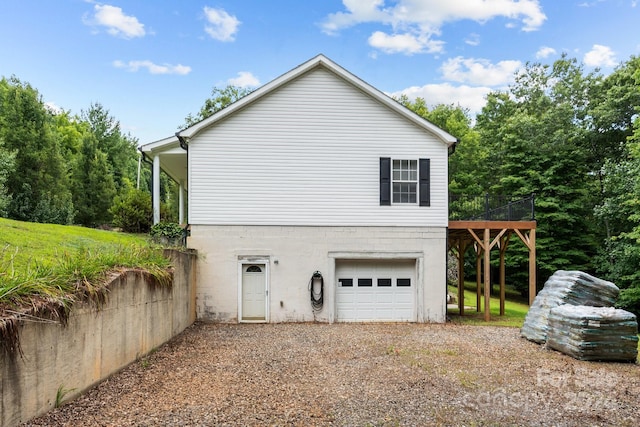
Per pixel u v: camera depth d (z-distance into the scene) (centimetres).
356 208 1312
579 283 1012
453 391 640
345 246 1307
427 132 1339
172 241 1267
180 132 1252
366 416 532
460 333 1139
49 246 1039
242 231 1287
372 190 1317
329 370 750
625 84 2364
